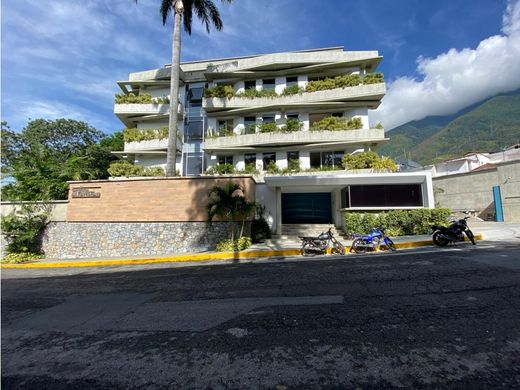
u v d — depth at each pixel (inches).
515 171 767.7
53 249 548.7
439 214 553.0
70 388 111.7
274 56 914.7
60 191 663.8
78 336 162.2
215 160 938.1
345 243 490.6
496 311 159.0
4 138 1143.6
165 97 979.9
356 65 904.3
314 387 102.3
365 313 167.0
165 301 219.1
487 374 104.5
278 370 114.4
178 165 952.9
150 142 944.3
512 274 227.8
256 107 896.3
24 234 526.9
